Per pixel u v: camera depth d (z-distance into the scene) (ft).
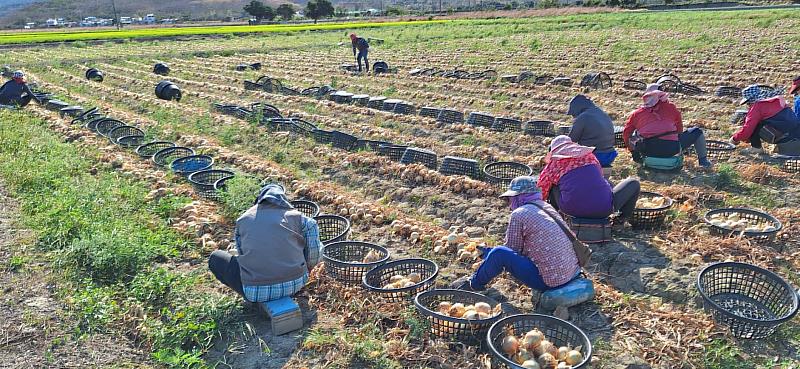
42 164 34.55
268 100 58.44
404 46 111.86
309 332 18.01
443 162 32.91
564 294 17.93
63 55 109.09
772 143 32.42
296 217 18.22
